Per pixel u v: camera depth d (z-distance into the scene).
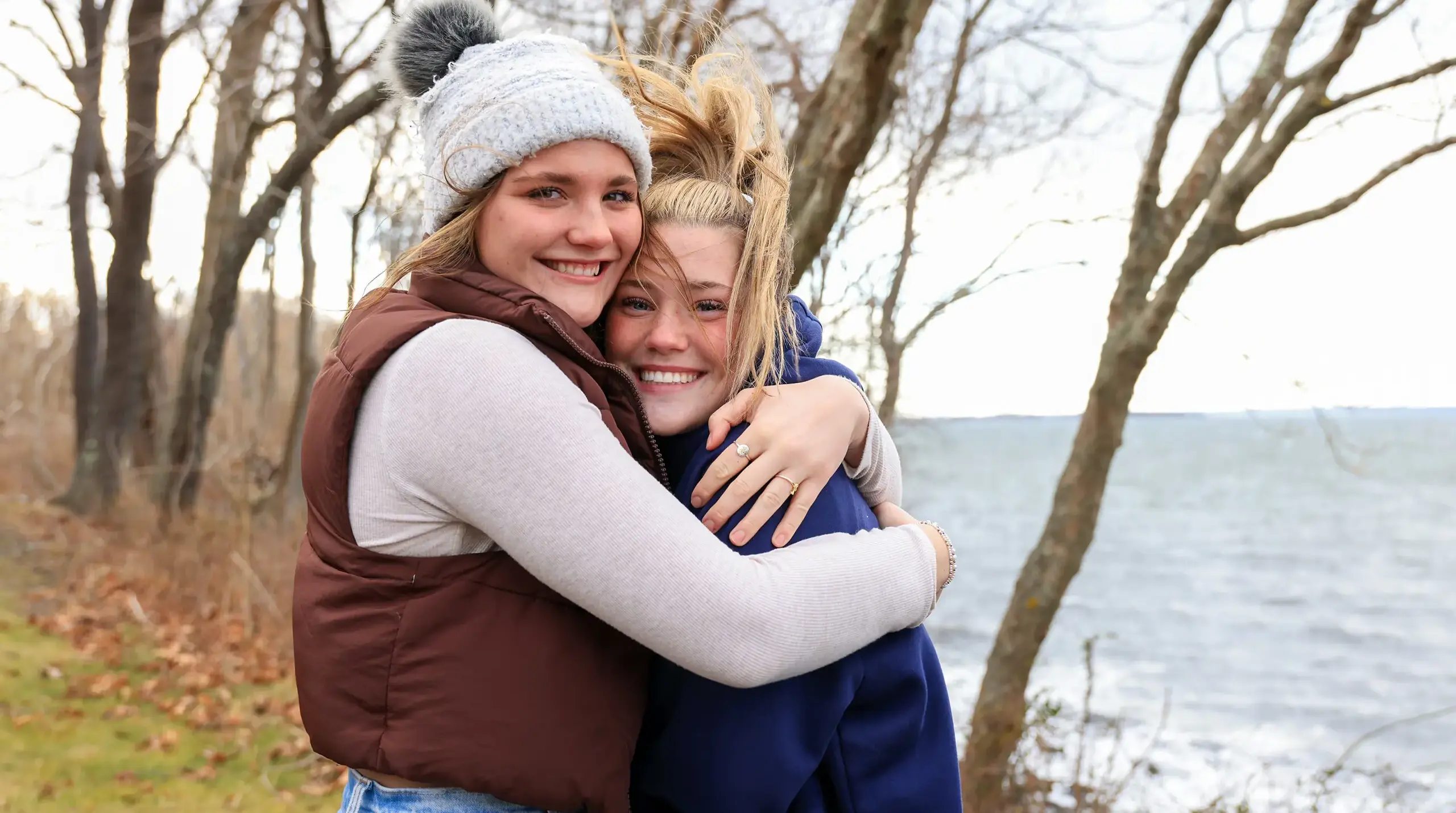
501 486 1.32
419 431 1.34
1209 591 22.67
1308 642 17.36
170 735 5.75
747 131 1.81
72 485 12.99
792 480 1.55
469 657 1.37
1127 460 74.00
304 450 1.49
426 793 1.42
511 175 1.48
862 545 1.54
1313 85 5.10
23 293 25.62
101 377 13.62
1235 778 8.72
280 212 11.39
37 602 8.54
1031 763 6.56
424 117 1.56
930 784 1.61
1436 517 37.81
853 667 1.54
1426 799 8.86
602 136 1.48
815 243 3.33
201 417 12.18
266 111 13.03
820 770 1.57
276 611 7.78
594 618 1.45
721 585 1.35
